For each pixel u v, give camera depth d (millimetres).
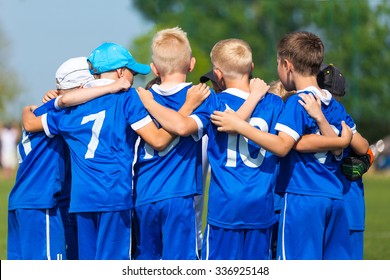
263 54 128750
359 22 118750
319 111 17406
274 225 19609
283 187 18047
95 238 18062
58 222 18812
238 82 18125
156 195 17625
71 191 18156
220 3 125062
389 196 62750
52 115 18375
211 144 17844
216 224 17609
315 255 17406
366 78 117875
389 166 100625
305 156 17719
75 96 18047
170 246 17609
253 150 17656
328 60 117062
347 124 18609
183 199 17641
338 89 19297
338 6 117500
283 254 17625
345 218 17938
